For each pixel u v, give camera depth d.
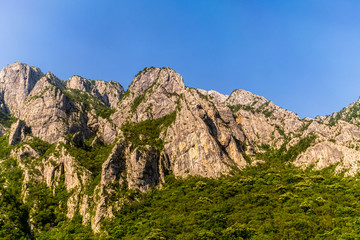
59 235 145.88
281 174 197.50
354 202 139.62
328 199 148.38
